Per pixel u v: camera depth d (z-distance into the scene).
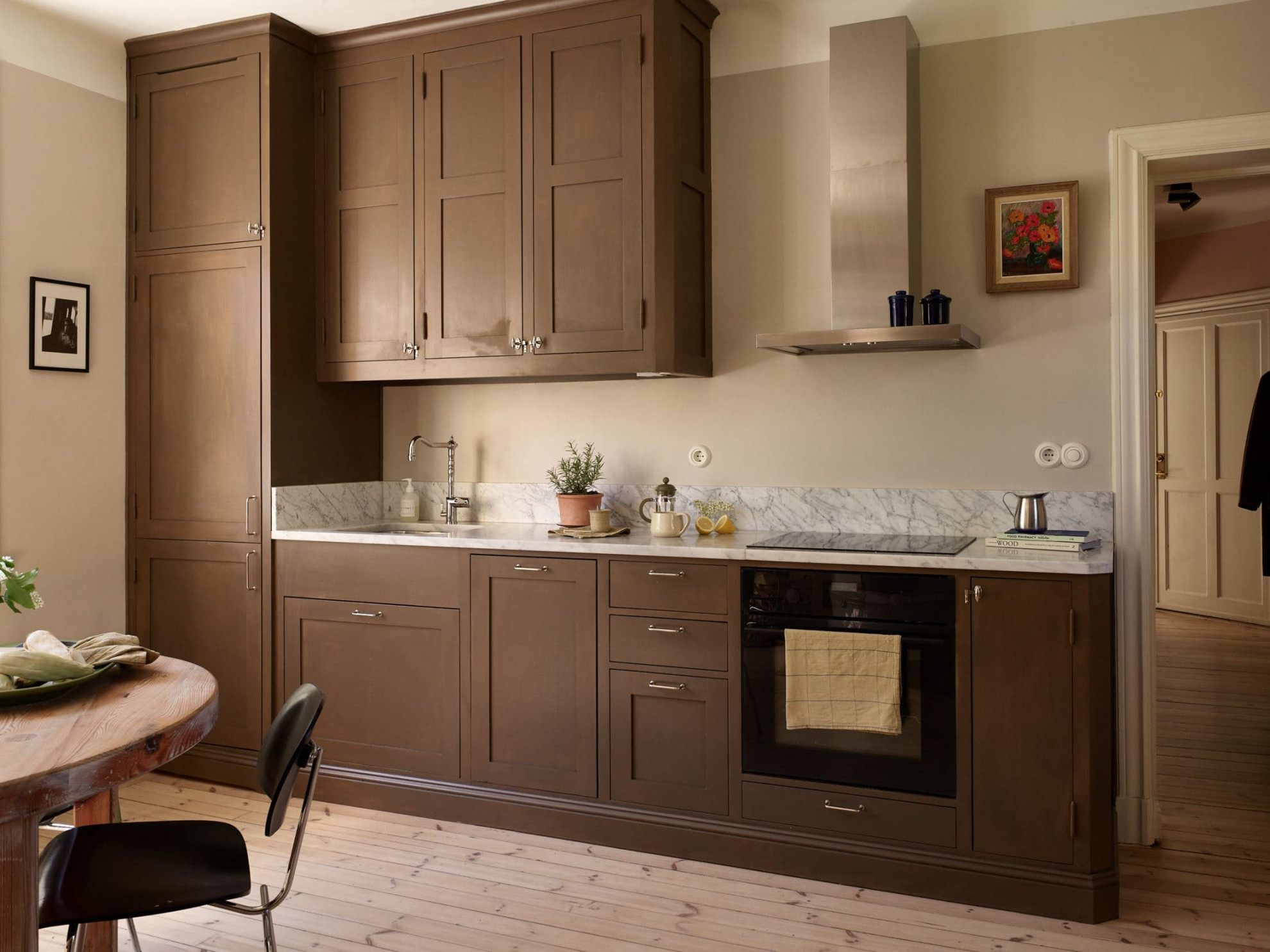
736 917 2.61
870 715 2.72
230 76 3.53
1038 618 2.58
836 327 3.13
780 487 3.44
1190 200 4.69
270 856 2.99
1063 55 3.08
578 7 3.26
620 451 3.66
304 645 3.47
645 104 3.17
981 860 2.67
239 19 3.47
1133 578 3.03
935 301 2.97
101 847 1.93
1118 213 3.02
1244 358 6.45
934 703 2.69
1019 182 3.13
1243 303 6.41
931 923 2.57
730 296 3.49
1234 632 6.27
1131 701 3.04
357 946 2.45
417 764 3.32
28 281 3.42
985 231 3.16
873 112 3.11
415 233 3.51
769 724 2.86
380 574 3.35
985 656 2.63
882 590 2.73
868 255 3.10
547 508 3.78
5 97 3.34
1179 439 6.94
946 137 3.21
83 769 1.50
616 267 3.22
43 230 3.46
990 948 2.44
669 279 3.17
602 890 2.77
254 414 3.51
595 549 3.04
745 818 2.90
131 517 3.74
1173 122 2.97
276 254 3.50
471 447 3.90
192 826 2.06
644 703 3.01
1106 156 3.04
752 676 2.88
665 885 2.80
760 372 3.46
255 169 3.49
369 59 3.59
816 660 2.78
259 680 3.53
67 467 3.55
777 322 3.44
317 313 3.69
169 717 1.73
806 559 2.79
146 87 3.70
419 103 3.50
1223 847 3.04
